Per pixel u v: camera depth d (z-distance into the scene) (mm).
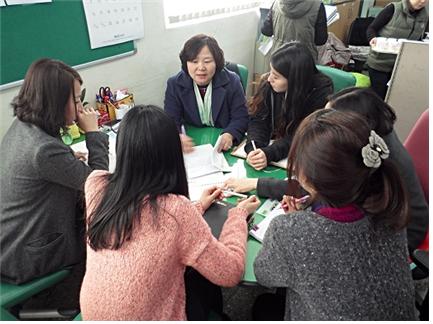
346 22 4023
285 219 742
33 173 1103
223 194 1206
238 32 3068
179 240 787
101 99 1924
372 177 691
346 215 692
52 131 1156
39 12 1585
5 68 1536
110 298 755
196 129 1842
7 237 1146
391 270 689
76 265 1309
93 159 1360
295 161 708
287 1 2545
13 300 1117
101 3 1836
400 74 2318
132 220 753
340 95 1070
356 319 672
